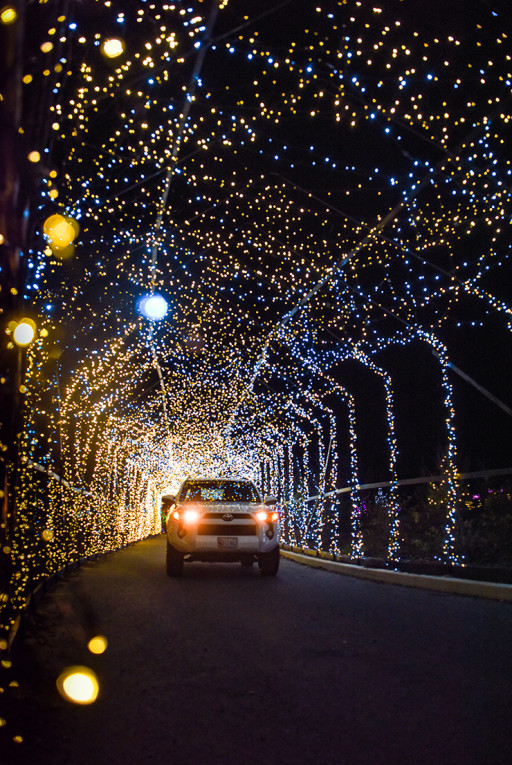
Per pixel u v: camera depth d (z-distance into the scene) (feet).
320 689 18.16
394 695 17.47
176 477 124.06
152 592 37.37
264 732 15.01
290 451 72.69
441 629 25.57
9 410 17.07
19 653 22.07
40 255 22.47
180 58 31.55
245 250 50.78
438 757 13.47
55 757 13.46
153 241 47.11
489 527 40.91
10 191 15.14
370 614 29.48
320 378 68.64
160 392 86.63
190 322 64.90
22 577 25.39
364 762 13.30
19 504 27.53
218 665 20.89
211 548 44.57
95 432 61.52
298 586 39.93
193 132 39.19
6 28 13.51
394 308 55.47
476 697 17.08
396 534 45.55
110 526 68.39
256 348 70.08
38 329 24.18
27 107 15.78
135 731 15.08
